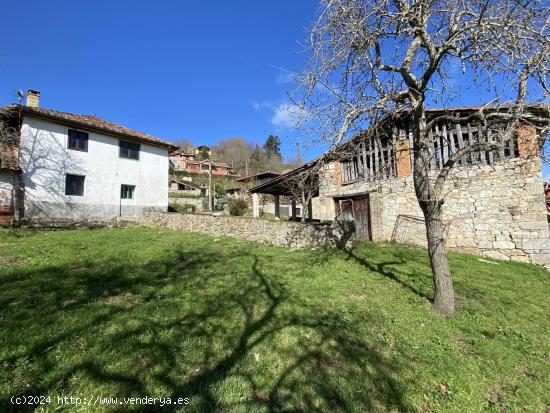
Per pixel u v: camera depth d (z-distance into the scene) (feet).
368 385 9.32
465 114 31.71
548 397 9.78
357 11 15.17
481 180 31.42
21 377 7.98
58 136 51.57
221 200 111.14
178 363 9.32
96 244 27.78
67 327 10.73
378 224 37.45
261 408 7.87
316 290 17.07
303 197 39.29
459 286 20.06
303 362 10.06
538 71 12.62
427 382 9.88
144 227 48.70
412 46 15.88
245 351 10.41
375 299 16.42
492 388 10.08
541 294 19.79
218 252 26.73
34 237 31.83
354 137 17.92
